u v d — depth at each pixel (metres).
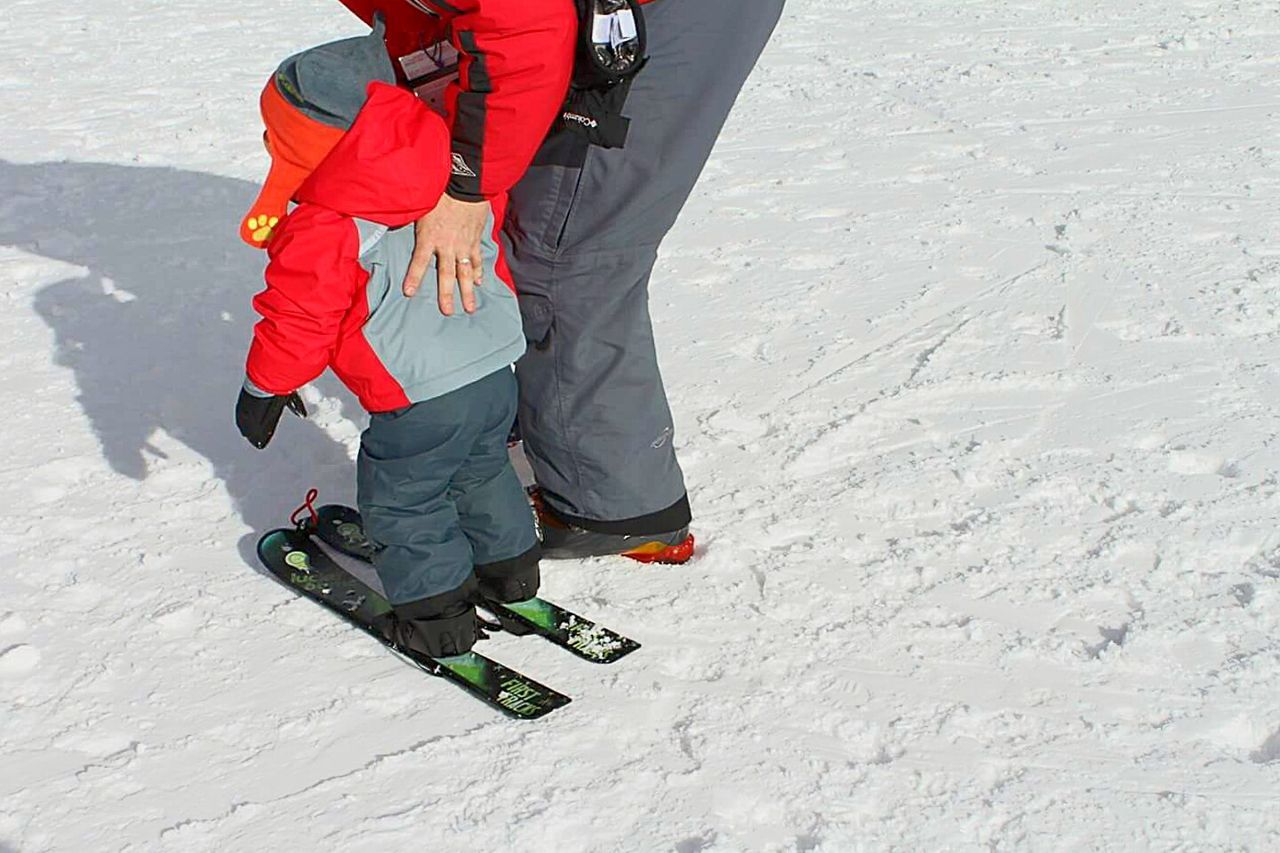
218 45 8.40
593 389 2.87
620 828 2.29
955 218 5.27
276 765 2.45
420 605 2.69
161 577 3.01
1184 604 2.86
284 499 3.33
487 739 2.50
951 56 7.86
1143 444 3.53
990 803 2.33
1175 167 5.81
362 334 2.53
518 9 2.29
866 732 2.51
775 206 5.47
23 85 7.39
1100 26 8.48
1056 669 2.68
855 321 4.36
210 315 4.39
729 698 2.60
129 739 2.52
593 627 2.83
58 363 4.04
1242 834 2.27
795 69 7.64
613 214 2.72
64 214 5.33
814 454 3.52
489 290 2.71
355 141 2.41
